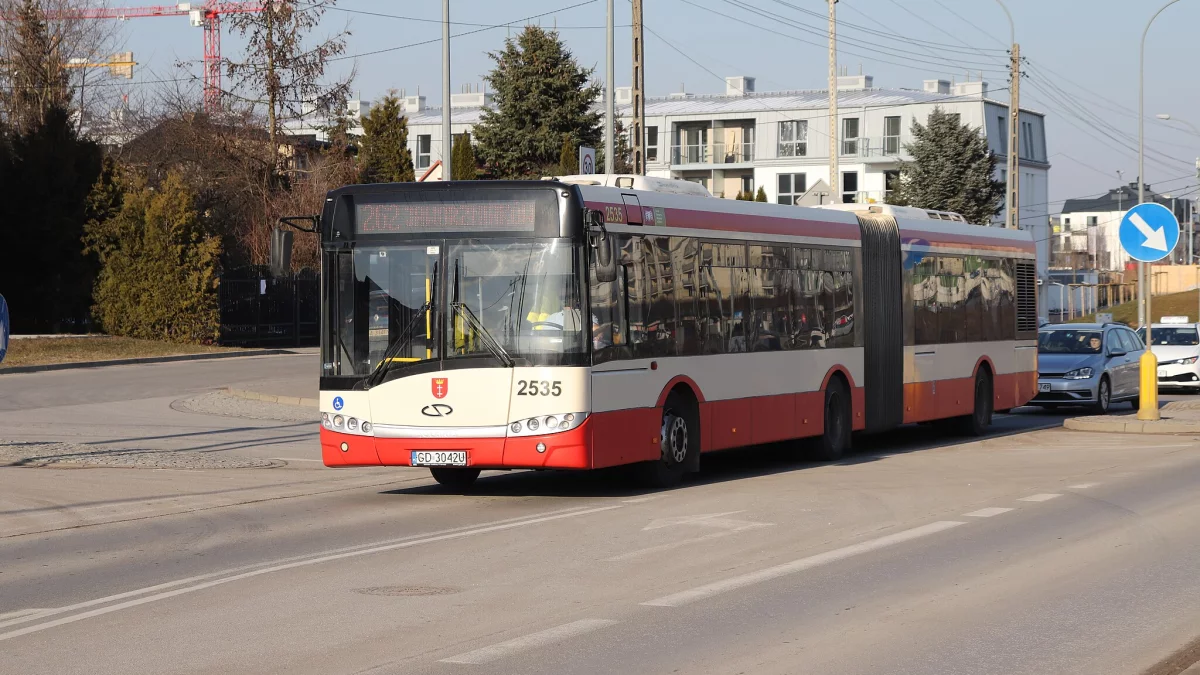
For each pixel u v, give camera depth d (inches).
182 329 1843.0
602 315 542.9
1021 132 3449.8
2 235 1790.1
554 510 522.9
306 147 2487.7
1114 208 6584.6
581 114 2272.4
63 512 523.5
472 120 3533.5
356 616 325.1
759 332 665.0
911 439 896.3
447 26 1116.5
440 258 539.2
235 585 368.2
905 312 812.0
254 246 2231.8
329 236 552.4
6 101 2139.5
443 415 533.6
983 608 334.3
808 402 707.4
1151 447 778.8
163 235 1839.3
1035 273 1000.9
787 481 620.7
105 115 2388.0
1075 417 998.4
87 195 1831.9
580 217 533.0
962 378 878.4
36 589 367.2
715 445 625.6
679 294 601.3
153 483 611.5
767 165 3358.8
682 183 632.4
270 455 745.6
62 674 270.1
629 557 409.1
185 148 2303.2
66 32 2208.4
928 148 2468.0
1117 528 466.0
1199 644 294.0
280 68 2281.0
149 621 321.4
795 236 701.3
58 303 1834.4
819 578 373.7
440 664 276.5
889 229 799.7
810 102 3341.5
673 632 307.0
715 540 441.7
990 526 470.9
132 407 1058.7
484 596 349.4
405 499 566.6
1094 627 313.4
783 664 277.7
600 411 538.0
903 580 370.9
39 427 890.1
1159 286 4340.6
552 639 299.4
